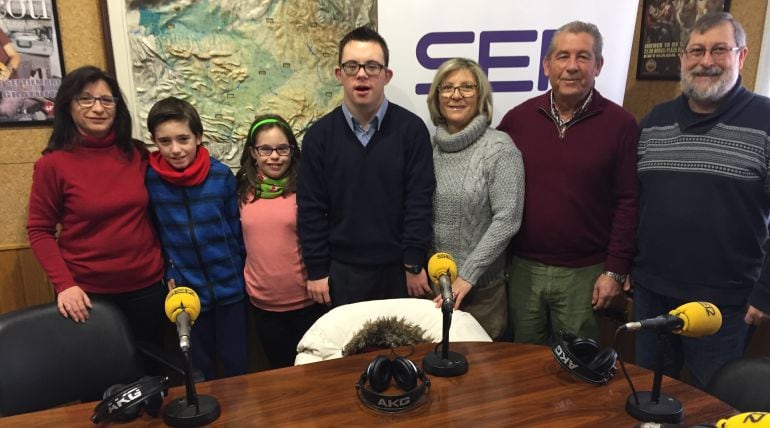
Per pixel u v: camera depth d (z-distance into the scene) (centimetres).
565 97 181
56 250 175
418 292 189
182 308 115
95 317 160
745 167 160
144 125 206
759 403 121
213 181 191
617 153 182
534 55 217
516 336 205
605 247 190
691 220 167
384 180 184
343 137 184
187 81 206
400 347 144
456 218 186
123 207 179
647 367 188
